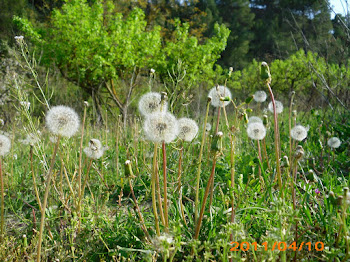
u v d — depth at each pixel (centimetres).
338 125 492
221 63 3250
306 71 1286
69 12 1230
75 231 235
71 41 1195
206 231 219
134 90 966
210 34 3347
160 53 1314
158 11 2127
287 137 445
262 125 247
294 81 1346
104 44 1183
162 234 196
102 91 1282
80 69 1147
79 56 1184
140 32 1323
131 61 1184
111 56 1180
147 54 1278
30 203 305
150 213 253
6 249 212
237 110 244
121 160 399
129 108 976
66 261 214
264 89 1366
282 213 172
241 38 3416
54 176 262
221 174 322
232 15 3888
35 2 2172
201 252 208
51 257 217
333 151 409
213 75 1358
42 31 1273
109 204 298
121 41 1233
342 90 622
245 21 3903
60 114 163
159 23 2309
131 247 216
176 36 1388
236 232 166
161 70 1284
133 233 229
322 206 244
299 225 209
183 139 202
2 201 220
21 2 1806
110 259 217
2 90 698
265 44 3556
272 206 221
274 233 163
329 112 577
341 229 178
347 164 376
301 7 2469
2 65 791
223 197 227
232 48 3319
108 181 353
